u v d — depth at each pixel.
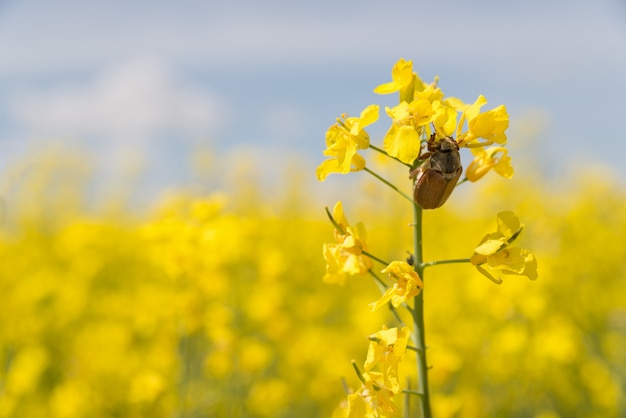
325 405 0.84
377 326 0.93
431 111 0.45
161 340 0.76
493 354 0.84
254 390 0.79
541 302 0.87
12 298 1.06
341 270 0.46
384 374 0.45
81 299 1.13
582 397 0.85
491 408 0.82
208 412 0.80
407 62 0.46
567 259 1.23
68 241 1.45
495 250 0.45
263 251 1.08
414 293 0.45
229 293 0.88
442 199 0.45
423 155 0.45
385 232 0.99
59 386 0.90
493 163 0.47
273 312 0.86
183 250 0.70
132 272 1.47
